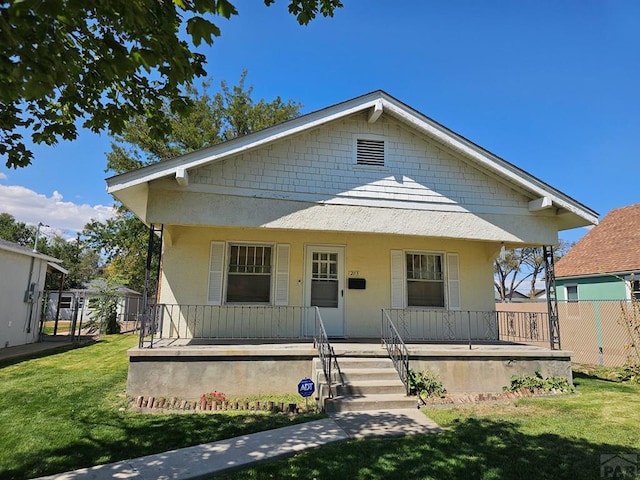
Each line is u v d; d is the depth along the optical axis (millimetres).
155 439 4770
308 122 7660
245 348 6984
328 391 6219
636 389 7973
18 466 4027
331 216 7898
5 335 12805
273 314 8906
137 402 6133
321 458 4203
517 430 5195
